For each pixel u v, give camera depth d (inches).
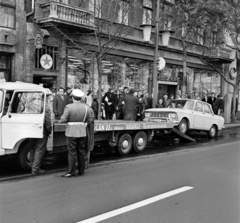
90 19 621.0
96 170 315.3
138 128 405.4
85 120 289.4
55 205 209.8
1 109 290.7
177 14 735.1
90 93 573.9
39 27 587.5
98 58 501.4
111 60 719.1
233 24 763.4
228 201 222.1
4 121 289.4
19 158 301.3
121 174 298.2
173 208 206.1
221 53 1022.4
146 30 529.3
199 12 711.7
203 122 586.9
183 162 359.6
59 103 482.0
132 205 210.5
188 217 190.9
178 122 530.3
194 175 295.9
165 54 868.6
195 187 255.6
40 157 295.3
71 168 286.0
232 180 279.4
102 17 661.3
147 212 198.2
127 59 760.3
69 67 632.4
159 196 230.2
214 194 237.5
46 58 593.3
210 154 415.8
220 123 634.2
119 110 621.0
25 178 281.4
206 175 296.7
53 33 599.8
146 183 265.9
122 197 227.8
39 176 289.0
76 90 287.9
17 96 296.8
